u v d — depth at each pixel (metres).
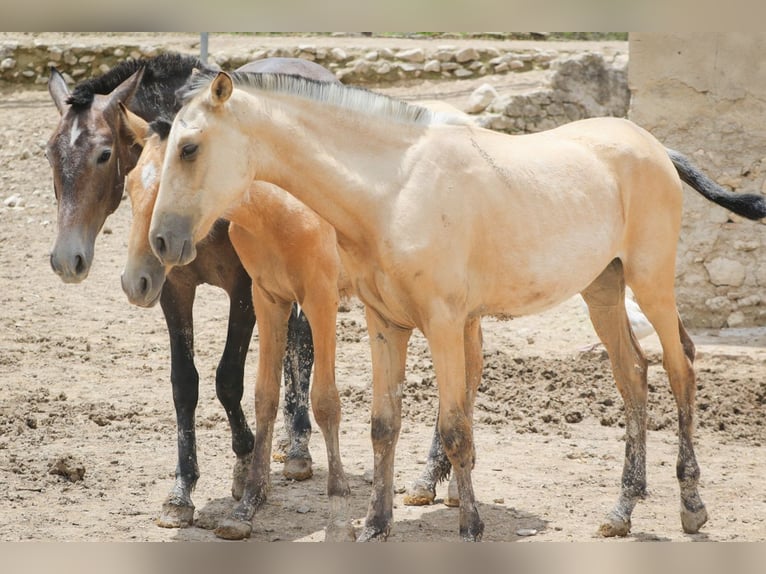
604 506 8.74
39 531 7.79
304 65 11.88
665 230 8.29
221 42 26.67
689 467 8.15
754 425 11.37
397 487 9.23
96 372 12.91
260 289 8.09
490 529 8.08
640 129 8.66
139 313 15.71
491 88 22.36
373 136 7.10
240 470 8.80
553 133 8.22
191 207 6.69
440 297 6.96
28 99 24.50
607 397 12.22
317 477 9.66
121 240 18.69
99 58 25.28
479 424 11.27
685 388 8.34
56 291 16.44
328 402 7.81
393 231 6.88
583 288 7.92
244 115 6.84
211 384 12.58
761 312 15.27
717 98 15.17
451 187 7.09
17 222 19.55
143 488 9.05
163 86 9.84
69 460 9.27
